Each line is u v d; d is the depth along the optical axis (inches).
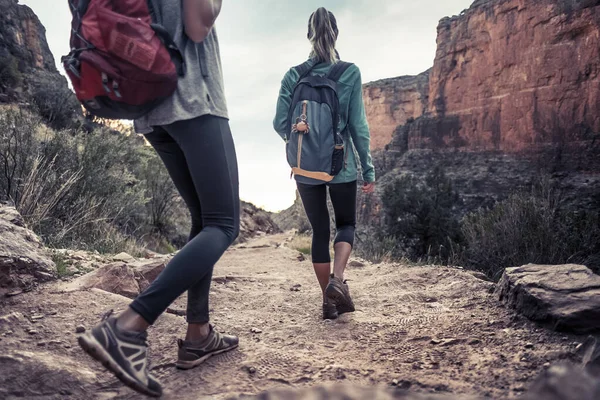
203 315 73.5
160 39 56.9
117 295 108.0
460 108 2556.6
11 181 221.0
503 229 391.5
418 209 945.5
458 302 109.6
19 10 1521.9
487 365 65.4
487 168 2244.1
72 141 281.7
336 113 103.1
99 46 54.2
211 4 59.7
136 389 54.1
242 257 347.9
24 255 113.7
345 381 63.6
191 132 62.8
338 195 111.8
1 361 68.0
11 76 1097.4
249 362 73.3
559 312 77.4
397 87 3565.5
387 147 3166.8
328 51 109.3
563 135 2009.1
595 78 1919.3
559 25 2005.4
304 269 255.8
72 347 78.4
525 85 2155.5
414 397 36.4
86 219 237.0
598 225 383.9
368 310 112.7
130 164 418.3
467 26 2488.9
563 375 32.0
